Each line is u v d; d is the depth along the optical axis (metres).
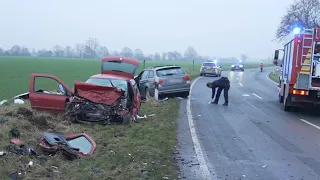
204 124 10.70
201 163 6.62
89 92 9.52
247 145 8.20
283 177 6.00
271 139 8.91
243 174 6.09
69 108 9.49
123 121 9.63
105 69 12.16
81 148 7.01
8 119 8.16
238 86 27.45
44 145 6.55
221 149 7.75
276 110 14.41
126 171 5.86
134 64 12.17
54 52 150.62
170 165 6.39
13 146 6.31
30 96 9.75
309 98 12.98
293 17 42.34
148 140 8.05
